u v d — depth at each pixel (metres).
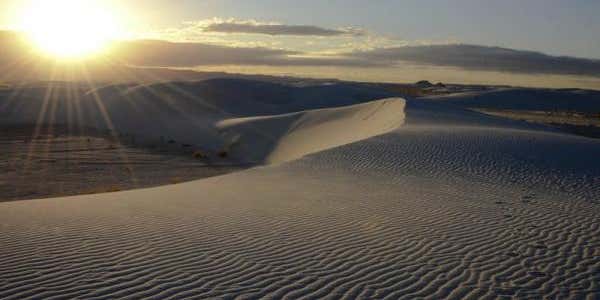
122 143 51.81
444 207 14.25
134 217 12.91
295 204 14.48
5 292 7.94
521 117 77.06
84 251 9.96
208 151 48.47
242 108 84.19
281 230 11.63
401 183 18.00
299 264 9.37
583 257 10.08
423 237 11.22
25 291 7.98
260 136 52.41
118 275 8.69
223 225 12.05
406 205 14.44
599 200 16.11
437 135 28.67
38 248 10.13
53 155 43.00
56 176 34.16
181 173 35.97
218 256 9.74
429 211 13.72
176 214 13.24
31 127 64.06
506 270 9.29
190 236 11.09
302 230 11.65
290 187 17.30
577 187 18.31
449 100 124.06
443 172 20.14
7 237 10.94
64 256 9.65
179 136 59.00
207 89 88.88
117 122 69.44
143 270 8.94
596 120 76.06
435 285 8.52
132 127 66.81
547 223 12.67
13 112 73.25
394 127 34.03
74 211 13.79
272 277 8.70
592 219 13.20
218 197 15.67
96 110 75.75
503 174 20.06
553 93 145.12
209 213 13.34
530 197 16.09
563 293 8.33
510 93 139.50
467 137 28.23
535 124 46.16
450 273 9.07
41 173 35.16
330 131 46.75
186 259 9.55
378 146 25.25
